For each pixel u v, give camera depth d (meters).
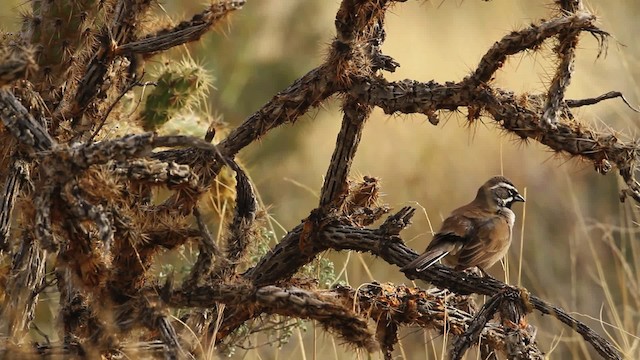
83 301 9.22
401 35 25.48
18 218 9.42
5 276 9.66
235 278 9.03
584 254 17.89
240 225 9.69
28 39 9.48
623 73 20.12
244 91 18.17
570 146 9.02
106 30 9.52
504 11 26.27
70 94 9.67
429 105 9.25
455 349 9.50
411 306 9.72
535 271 17.86
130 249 8.53
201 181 9.84
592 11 9.34
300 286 9.89
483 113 9.39
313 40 18.95
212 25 9.52
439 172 20.62
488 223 11.12
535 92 11.57
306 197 18.53
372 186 10.19
